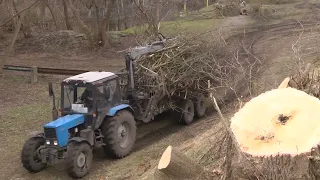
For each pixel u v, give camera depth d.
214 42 12.35
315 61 13.26
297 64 9.84
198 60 11.45
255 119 5.09
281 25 25.56
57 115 9.73
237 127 5.05
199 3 35.00
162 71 11.16
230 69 11.20
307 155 4.47
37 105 14.11
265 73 13.61
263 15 28.94
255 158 4.66
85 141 8.95
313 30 22.19
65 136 8.95
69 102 9.62
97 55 21.98
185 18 28.64
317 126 4.75
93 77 9.70
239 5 31.52
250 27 25.55
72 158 8.61
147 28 21.28
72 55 22.39
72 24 28.09
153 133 11.60
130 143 10.07
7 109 13.62
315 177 4.58
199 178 5.77
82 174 8.82
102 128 9.59
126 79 10.87
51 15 29.55
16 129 11.89
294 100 5.25
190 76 11.47
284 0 34.16
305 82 7.32
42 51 23.45
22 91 15.74
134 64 10.82
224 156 6.12
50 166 9.57
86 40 24.25
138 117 10.82
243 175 4.86
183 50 11.61
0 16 22.70
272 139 4.78
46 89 16.06
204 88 11.94
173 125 12.22
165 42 12.04
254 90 10.35
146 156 9.80
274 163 4.58
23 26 25.28
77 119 9.22
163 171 5.72
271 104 5.27
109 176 8.83
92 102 9.41
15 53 23.31
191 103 12.30
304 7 31.42
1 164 9.69
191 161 5.93
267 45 19.80
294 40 20.27
